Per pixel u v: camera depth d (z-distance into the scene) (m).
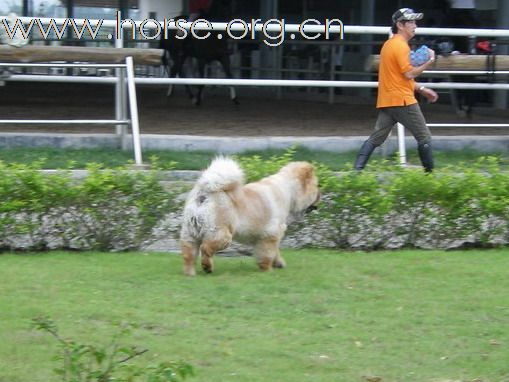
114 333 7.15
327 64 26.61
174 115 21.12
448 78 20.47
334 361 6.87
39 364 6.64
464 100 21.45
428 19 25.02
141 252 10.31
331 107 24.25
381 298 8.40
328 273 9.21
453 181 10.53
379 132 13.86
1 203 10.00
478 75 17.69
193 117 20.75
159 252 10.34
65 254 10.01
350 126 19.48
